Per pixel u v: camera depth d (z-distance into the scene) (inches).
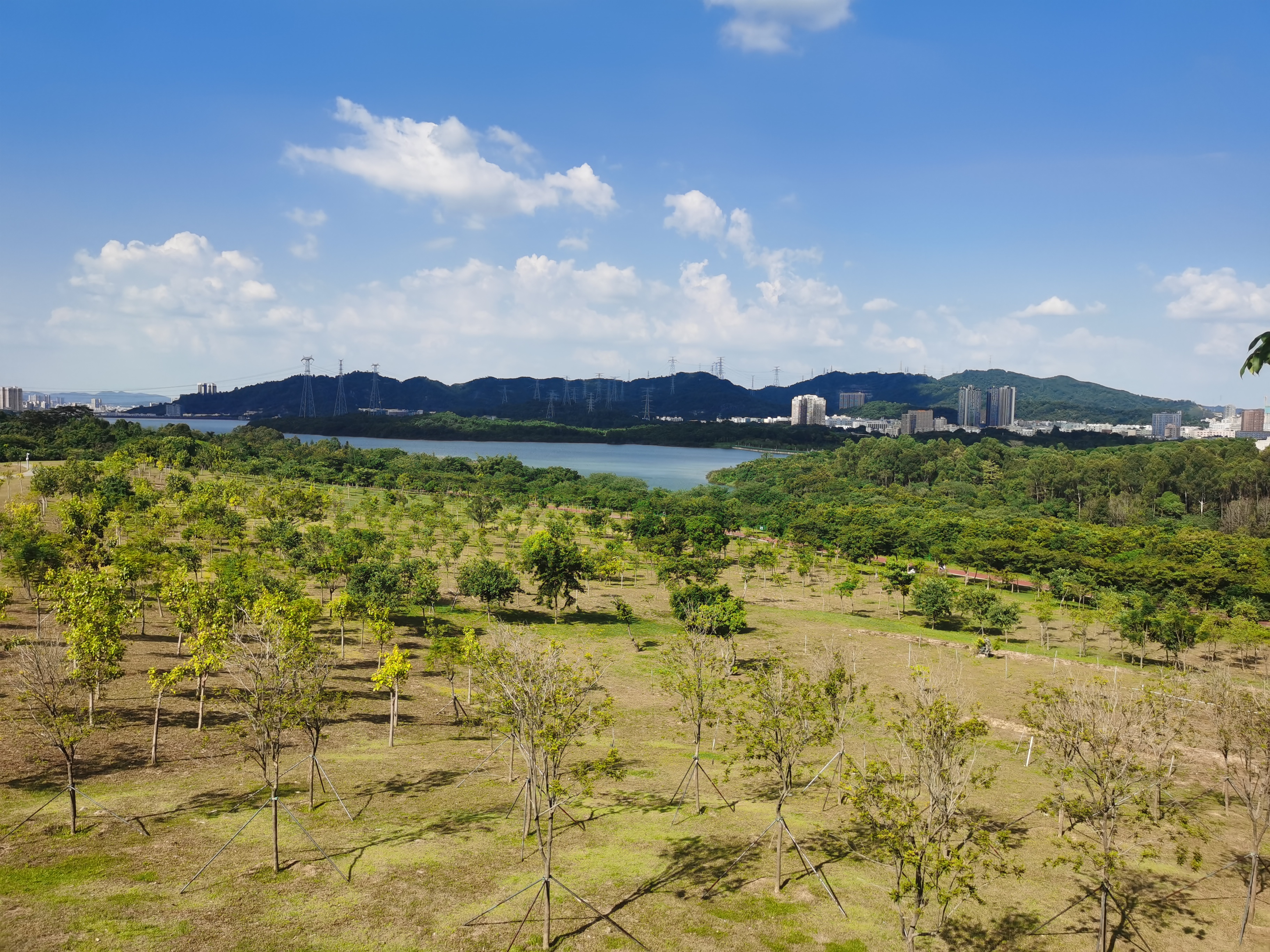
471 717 2198.6
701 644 1813.5
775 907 1213.7
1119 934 1182.3
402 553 4643.2
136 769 1633.9
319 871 1245.7
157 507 4985.2
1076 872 1235.9
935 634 3804.1
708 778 1653.5
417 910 1146.0
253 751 1401.3
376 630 2458.2
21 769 1560.0
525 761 1738.4
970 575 5610.2
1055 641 3769.7
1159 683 1598.2
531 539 4468.5
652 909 1192.8
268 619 1469.0
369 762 1818.4
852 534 6053.2
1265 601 4141.2
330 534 4613.7
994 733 2287.2
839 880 1316.4
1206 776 1900.8
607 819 1549.0
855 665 2751.0
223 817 1433.3
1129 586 4517.7
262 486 7219.5
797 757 1368.1
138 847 1280.8
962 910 1235.2
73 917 1046.4
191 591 2107.5
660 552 5546.3
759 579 5275.6
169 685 1742.1
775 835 1498.5
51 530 4212.6
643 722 2365.9
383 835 1398.9
